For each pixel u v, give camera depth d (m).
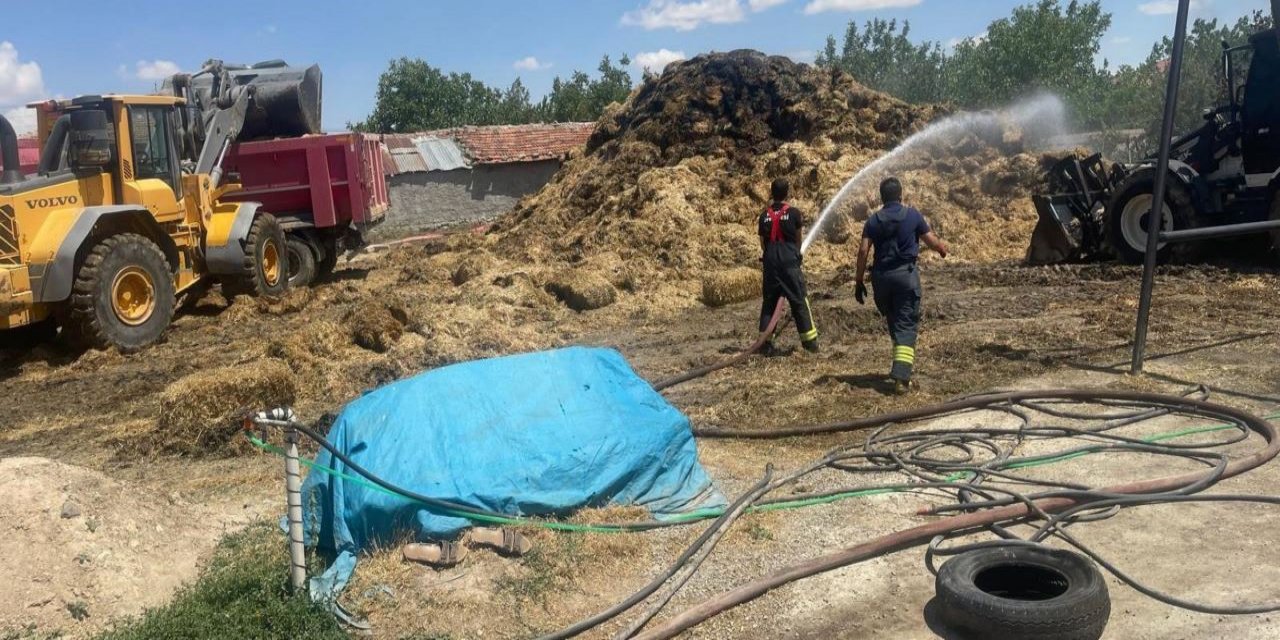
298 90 15.80
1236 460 5.37
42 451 7.53
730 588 4.39
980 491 5.12
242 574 4.46
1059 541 4.61
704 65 18.22
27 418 8.59
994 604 3.72
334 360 9.56
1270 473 5.22
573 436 5.14
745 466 6.00
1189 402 6.37
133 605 4.34
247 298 13.57
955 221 15.12
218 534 5.16
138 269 11.19
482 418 5.04
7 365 10.84
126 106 11.53
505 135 30.55
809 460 6.09
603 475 5.10
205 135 13.78
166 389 7.48
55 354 11.08
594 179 17.12
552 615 4.24
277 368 7.96
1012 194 15.39
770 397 7.59
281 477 6.39
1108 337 8.66
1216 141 12.02
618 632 4.07
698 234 14.57
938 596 3.99
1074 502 4.91
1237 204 11.86
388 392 5.13
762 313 9.11
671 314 11.80
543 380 5.34
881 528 4.91
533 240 16.33
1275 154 11.34
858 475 5.70
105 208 10.84
